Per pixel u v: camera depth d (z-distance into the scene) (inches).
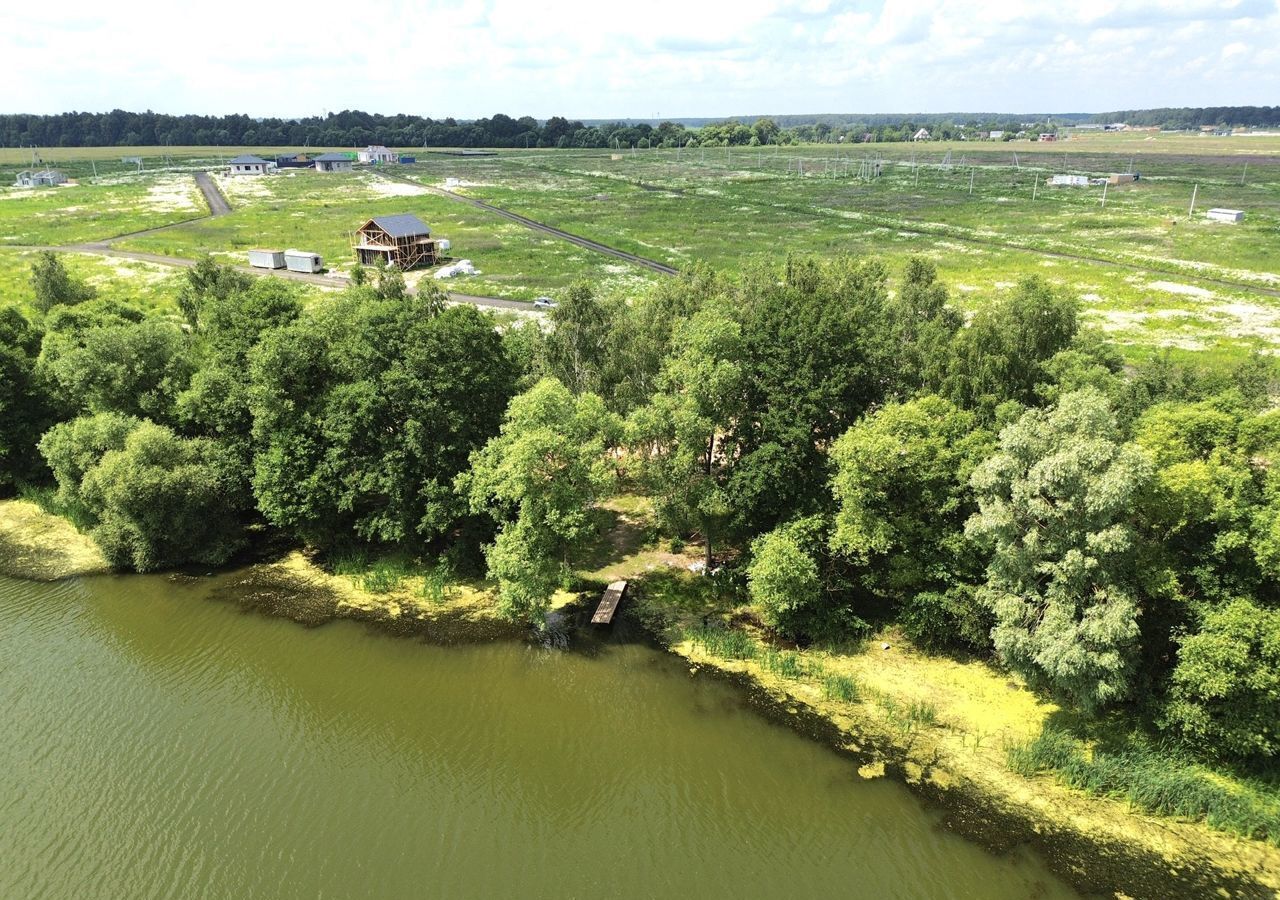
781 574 1603.1
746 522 1825.8
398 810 1305.4
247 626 1803.6
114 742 1440.7
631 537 2169.0
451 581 1977.1
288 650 1718.8
